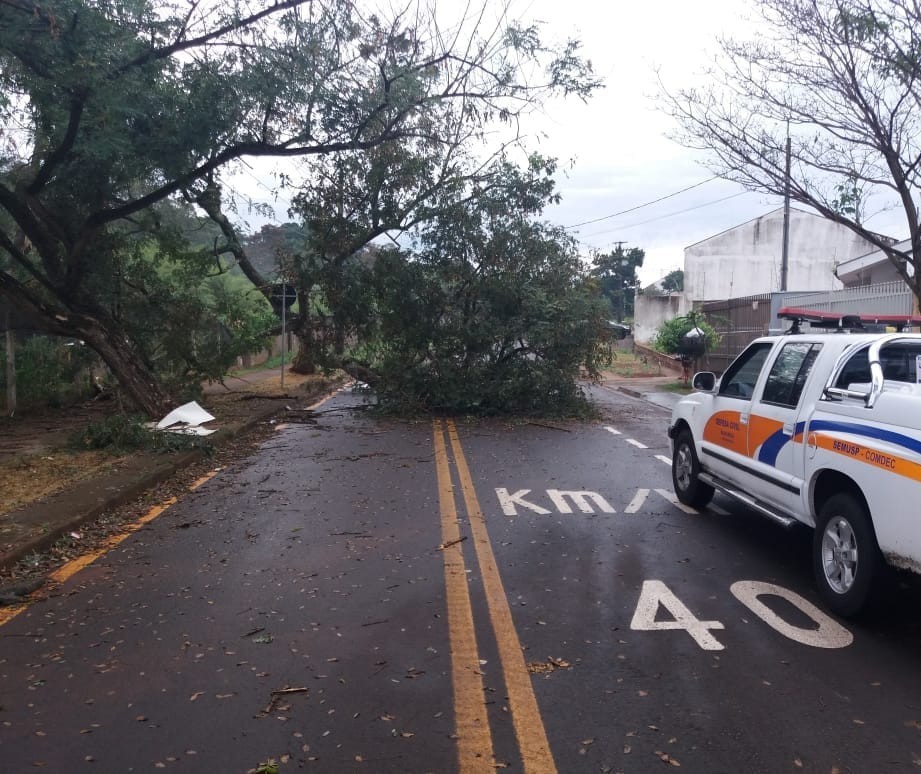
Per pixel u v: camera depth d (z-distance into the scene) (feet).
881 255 74.64
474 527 24.71
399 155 53.93
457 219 54.90
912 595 18.24
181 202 52.37
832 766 11.22
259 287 66.49
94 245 48.03
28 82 33.63
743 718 12.59
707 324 85.15
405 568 20.49
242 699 13.32
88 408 57.88
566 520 25.63
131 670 14.48
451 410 56.85
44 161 41.93
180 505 28.35
